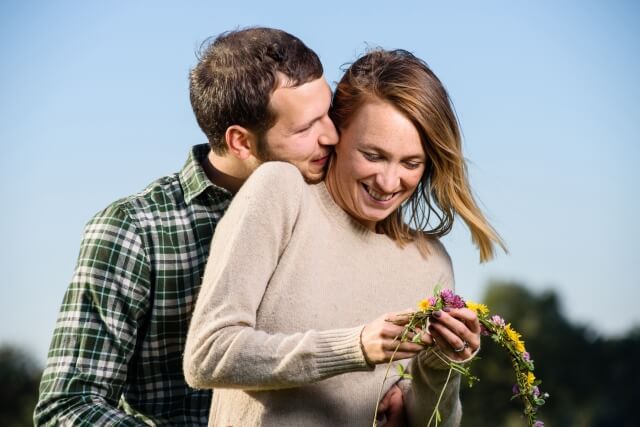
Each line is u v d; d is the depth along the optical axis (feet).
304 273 9.74
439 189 10.51
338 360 8.96
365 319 10.03
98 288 11.36
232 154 11.20
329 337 9.04
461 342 9.07
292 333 9.59
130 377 11.77
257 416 9.64
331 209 10.23
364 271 10.16
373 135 9.86
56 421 11.01
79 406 10.99
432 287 10.64
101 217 11.67
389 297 10.25
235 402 9.84
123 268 11.43
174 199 11.76
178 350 11.76
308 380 9.02
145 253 11.50
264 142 10.89
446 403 9.90
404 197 10.21
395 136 9.82
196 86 11.39
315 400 9.62
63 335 11.37
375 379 10.06
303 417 9.58
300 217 9.89
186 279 11.60
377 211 10.06
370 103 9.96
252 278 9.41
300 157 10.44
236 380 9.10
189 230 11.64
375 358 8.87
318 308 9.73
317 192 10.31
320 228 10.02
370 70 10.19
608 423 92.89
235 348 9.05
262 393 9.65
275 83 10.66
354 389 9.88
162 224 11.61
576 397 94.27
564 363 94.17
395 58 10.27
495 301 95.91
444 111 10.05
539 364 94.07
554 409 92.48
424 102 9.89
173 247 11.57
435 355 9.50
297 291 9.68
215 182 11.77
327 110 10.53
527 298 95.40
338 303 9.89
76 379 11.14
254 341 9.09
